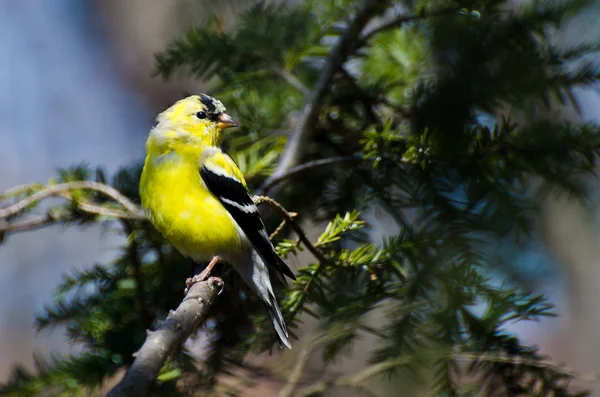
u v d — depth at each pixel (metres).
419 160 7.84
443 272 7.00
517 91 7.84
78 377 7.21
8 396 6.98
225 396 7.56
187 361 7.41
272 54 10.46
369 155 7.97
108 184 9.13
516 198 7.75
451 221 7.58
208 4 11.41
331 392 7.76
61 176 8.76
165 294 8.39
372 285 7.23
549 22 8.23
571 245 10.91
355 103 10.00
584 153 7.80
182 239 8.44
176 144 8.65
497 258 9.15
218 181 8.51
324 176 9.61
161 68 10.34
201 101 9.23
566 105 8.19
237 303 8.31
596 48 8.13
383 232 9.45
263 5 10.56
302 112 9.68
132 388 4.84
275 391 8.16
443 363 6.84
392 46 10.38
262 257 7.95
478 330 6.92
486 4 8.37
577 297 13.05
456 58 8.03
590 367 14.26
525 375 6.94
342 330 7.02
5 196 8.12
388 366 6.77
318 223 9.51
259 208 9.18
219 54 10.30
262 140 10.28
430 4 8.73
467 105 7.79
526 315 6.86
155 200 8.42
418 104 8.29
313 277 7.61
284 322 7.56
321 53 10.63
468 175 7.93
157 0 20.55
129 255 8.01
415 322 6.91
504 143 7.92
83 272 8.29
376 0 9.34
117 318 7.93
